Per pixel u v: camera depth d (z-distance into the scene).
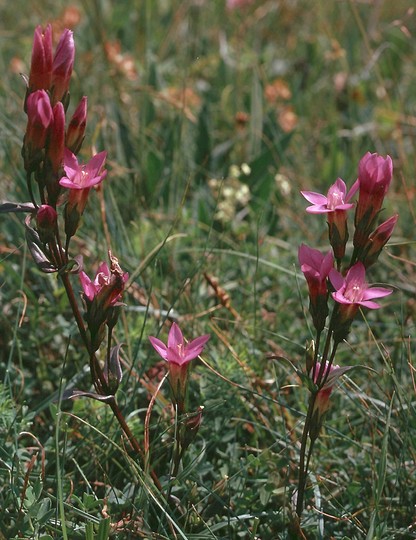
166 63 6.14
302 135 5.59
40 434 3.04
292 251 4.21
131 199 4.25
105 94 5.27
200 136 4.91
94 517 2.52
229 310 3.51
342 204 2.34
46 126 2.29
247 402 3.10
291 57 6.74
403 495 2.78
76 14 5.69
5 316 3.44
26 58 5.48
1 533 2.41
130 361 3.17
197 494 2.73
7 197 4.04
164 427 2.94
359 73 6.23
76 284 3.61
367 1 6.34
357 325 3.81
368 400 3.12
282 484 2.76
